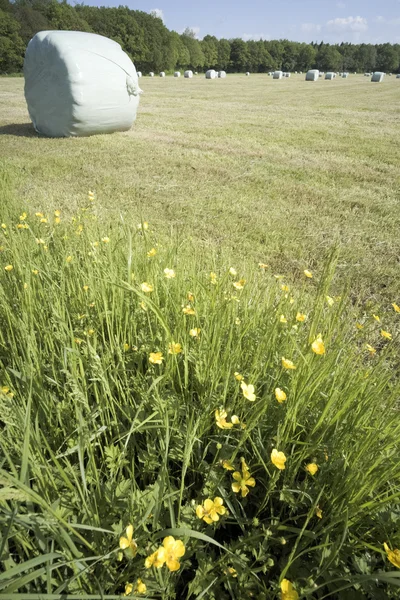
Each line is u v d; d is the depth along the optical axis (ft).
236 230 14.94
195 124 41.81
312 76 156.97
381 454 3.81
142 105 59.21
